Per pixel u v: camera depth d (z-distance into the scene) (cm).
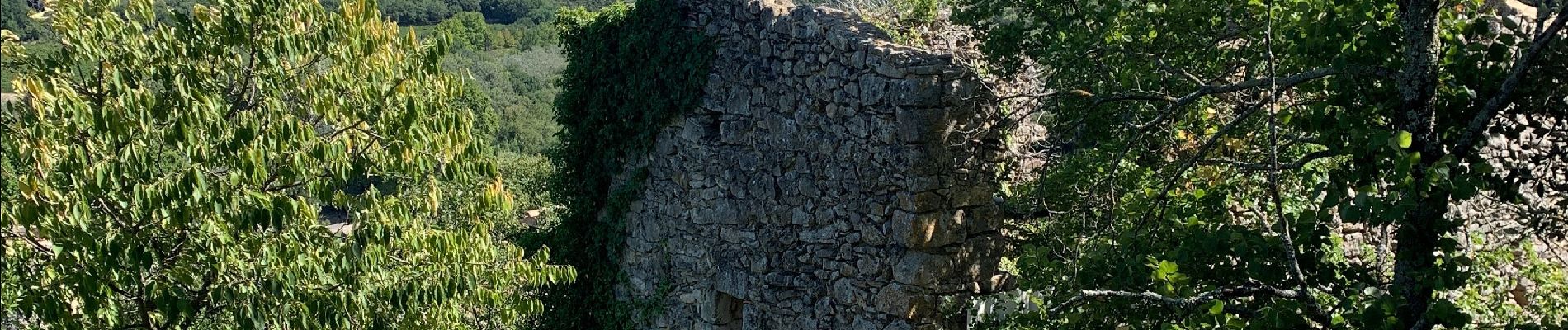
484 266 874
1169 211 703
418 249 836
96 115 681
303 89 777
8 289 707
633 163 1224
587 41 1223
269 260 759
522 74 3269
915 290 1014
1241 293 623
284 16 752
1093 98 859
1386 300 538
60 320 757
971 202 1031
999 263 1052
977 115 1015
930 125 985
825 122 1056
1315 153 621
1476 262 774
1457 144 576
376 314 832
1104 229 773
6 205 687
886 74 991
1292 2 710
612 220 1254
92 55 698
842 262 1073
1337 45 620
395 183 895
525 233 1377
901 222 1009
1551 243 992
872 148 1019
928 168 992
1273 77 614
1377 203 525
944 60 984
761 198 1120
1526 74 586
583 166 1276
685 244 1191
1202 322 590
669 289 1213
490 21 3934
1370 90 614
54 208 702
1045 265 734
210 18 738
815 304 1102
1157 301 627
